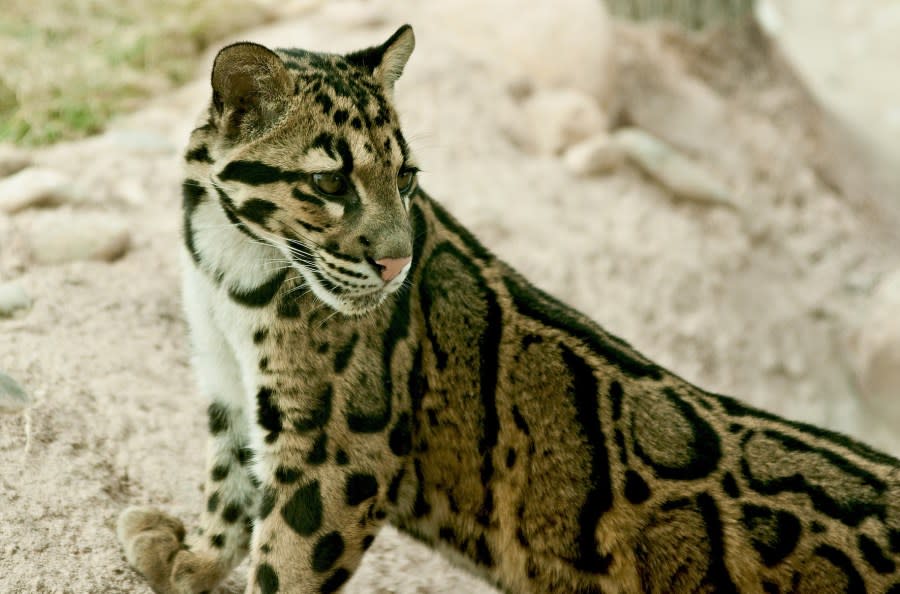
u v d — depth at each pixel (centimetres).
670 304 1181
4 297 809
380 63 617
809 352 1277
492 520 603
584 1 1434
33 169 998
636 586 573
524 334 600
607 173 1315
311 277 567
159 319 868
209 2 1388
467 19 1445
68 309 835
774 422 583
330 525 574
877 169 1736
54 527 634
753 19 1658
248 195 566
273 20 1406
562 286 1124
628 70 1499
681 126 1476
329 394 571
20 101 1124
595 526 576
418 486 615
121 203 1003
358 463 574
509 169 1248
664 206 1308
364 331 575
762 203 1431
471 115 1296
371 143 567
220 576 644
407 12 1469
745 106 1577
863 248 1452
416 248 603
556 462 584
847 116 1955
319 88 570
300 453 573
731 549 554
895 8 2441
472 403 597
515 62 1414
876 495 550
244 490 642
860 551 538
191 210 598
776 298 1298
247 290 580
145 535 630
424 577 727
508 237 1148
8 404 704
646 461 570
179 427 767
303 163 560
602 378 589
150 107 1203
